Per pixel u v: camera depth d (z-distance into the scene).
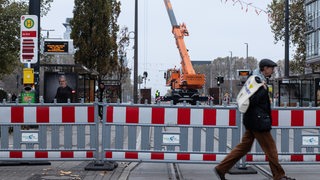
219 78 49.44
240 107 8.30
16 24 24.02
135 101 34.50
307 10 46.59
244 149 8.50
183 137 9.67
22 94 14.44
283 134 9.69
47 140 9.84
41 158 9.77
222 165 8.54
